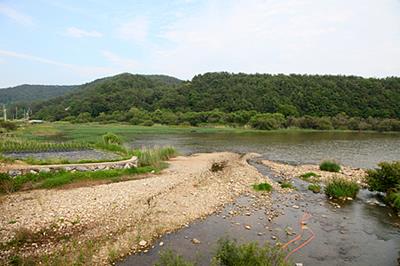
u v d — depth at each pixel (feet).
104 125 335.67
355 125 296.71
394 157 117.60
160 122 348.79
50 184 54.60
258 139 196.95
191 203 49.93
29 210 42.34
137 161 77.71
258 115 319.06
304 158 114.42
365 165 98.73
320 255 33.63
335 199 55.62
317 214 47.11
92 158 78.79
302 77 436.35
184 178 66.18
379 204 52.47
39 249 32.35
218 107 379.76
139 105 421.59
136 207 45.93
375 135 239.09
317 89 378.94
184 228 39.91
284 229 40.75
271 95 378.53
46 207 43.68
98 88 495.00
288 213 47.39
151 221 41.22
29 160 66.49
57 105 469.98
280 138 205.77
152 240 35.78
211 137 211.00
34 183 55.16
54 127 290.76
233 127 315.37
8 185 51.57
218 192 57.77
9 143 104.01
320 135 236.22
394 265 31.78
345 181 60.90
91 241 34.53
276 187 64.18
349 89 373.61
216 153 122.21
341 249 35.22
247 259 27.76
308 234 39.27
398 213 47.85
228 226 41.14
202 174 72.28
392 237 38.83
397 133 262.26
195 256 31.94
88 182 58.54
